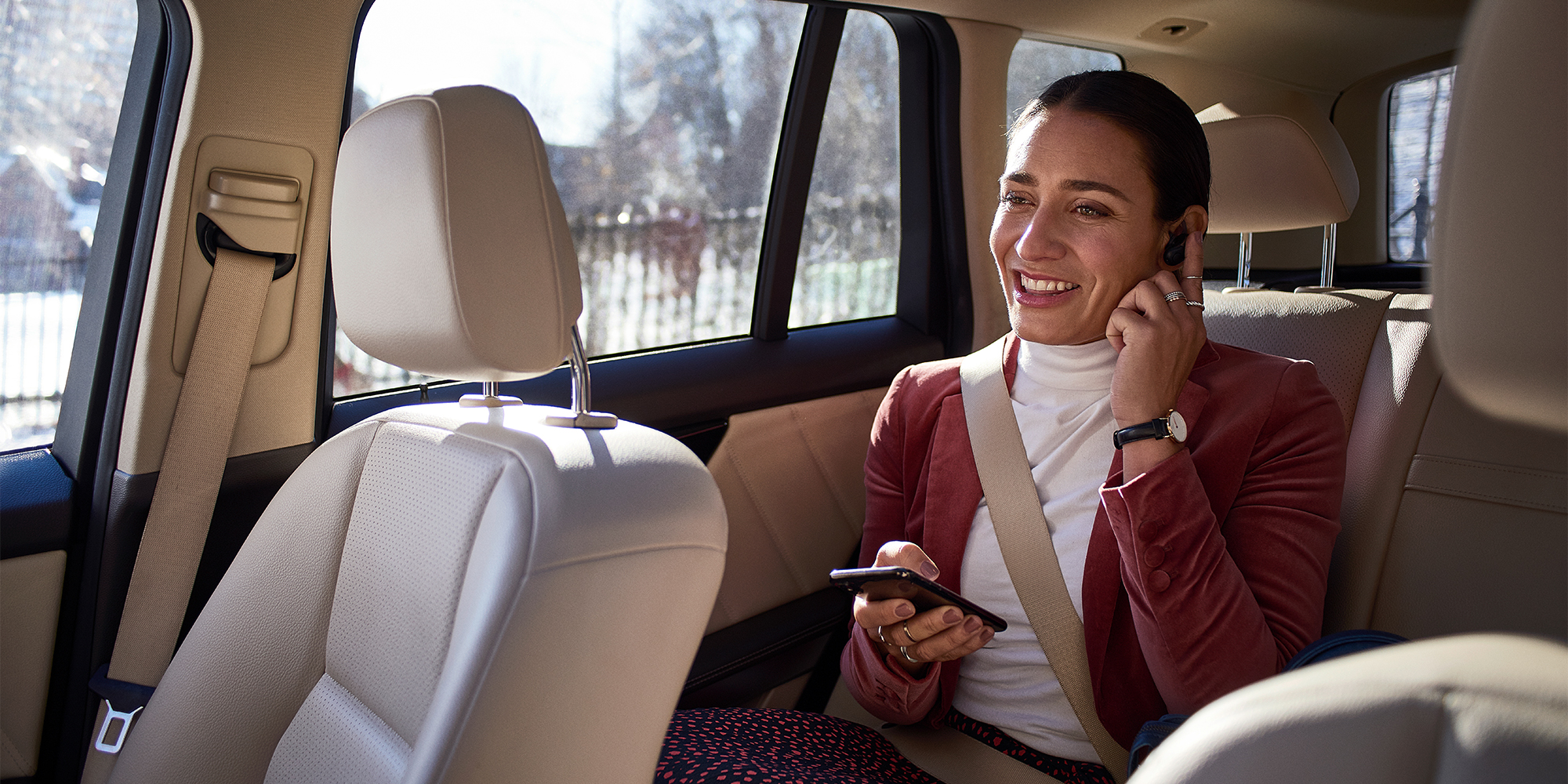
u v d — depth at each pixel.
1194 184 1.22
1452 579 1.23
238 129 1.34
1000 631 1.22
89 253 1.42
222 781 0.99
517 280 0.89
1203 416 1.20
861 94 2.36
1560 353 0.31
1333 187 1.63
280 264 1.43
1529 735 0.31
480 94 0.90
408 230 0.88
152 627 1.31
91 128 1.39
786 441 2.06
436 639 0.85
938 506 1.33
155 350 1.32
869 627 1.16
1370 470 1.33
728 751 1.15
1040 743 1.22
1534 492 1.20
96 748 1.25
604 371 1.90
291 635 1.00
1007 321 2.52
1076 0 2.21
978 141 2.39
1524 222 0.31
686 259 2.13
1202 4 2.36
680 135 2.06
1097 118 1.19
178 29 1.29
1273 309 1.52
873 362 2.30
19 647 1.29
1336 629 1.30
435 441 0.94
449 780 0.74
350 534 1.00
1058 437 1.27
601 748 0.82
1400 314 1.40
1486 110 0.32
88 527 1.34
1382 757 0.33
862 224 2.46
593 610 0.79
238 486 1.41
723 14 2.05
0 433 1.39
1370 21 2.66
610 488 0.83
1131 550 1.09
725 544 0.90
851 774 1.16
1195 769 0.37
